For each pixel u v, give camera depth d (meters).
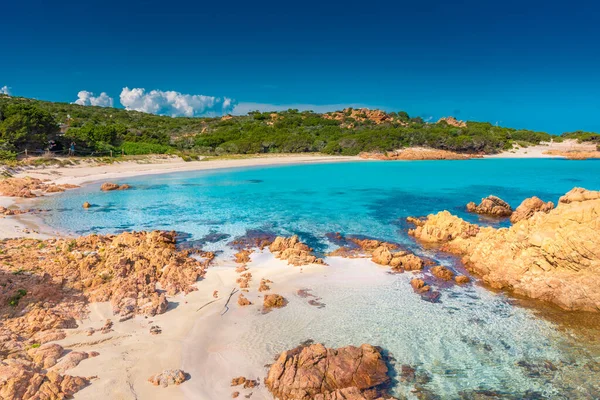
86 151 62.75
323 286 16.50
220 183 48.38
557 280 14.98
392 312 14.30
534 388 10.33
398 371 10.89
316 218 29.23
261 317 13.72
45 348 10.77
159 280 16.22
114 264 16.33
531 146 102.62
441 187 45.16
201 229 25.81
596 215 14.78
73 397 9.23
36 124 55.00
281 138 97.75
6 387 8.90
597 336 12.80
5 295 13.18
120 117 131.25
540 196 39.16
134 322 12.83
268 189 43.56
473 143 91.75
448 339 12.55
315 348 10.72
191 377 10.30
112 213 30.42
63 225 26.25
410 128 126.00
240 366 10.91
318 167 68.56
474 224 25.16
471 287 16.62
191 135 114.56
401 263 18.95
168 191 41.84
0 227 24.52
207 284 16.27
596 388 10.33
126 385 9.80
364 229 26.08
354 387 9.52
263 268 18.42
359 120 143.25
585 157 85.62
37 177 45.88
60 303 13.34
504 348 12.09
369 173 59.91
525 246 16.56
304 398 9.48
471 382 10.52
